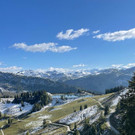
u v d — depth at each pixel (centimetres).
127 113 1852
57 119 14050
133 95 1892
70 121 12069
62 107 18938
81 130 8769
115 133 5666
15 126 14712
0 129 14762
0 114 19512
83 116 11994
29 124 14562
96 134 6675
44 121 13388
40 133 11219
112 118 7869
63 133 9569
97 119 9269
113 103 13100
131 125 1777
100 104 14562
